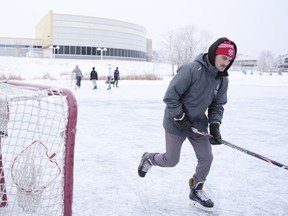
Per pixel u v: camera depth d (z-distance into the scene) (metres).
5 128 2.66
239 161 4.73
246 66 92.19
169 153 3.02
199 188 3.12
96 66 44.56
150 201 3.26
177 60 53.19
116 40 64.38
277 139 6.27
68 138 2.26
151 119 8.35
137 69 48.97
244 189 3.65
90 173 4.03
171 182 3.81
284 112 10.20
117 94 15.80
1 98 2.39
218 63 2.64
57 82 24.41
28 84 2.90
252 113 9.92
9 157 3.02
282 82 30.80
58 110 2.49
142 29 73.56
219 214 3.02
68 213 2.33
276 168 4.44
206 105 2.85
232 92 18.25
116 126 7.25
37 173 2.65
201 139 2.99
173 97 2.74
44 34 61.12
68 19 59.09
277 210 3.13
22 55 47.78
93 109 10.05
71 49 60.06
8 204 2.91
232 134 6.71
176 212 3.03
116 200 3.25
